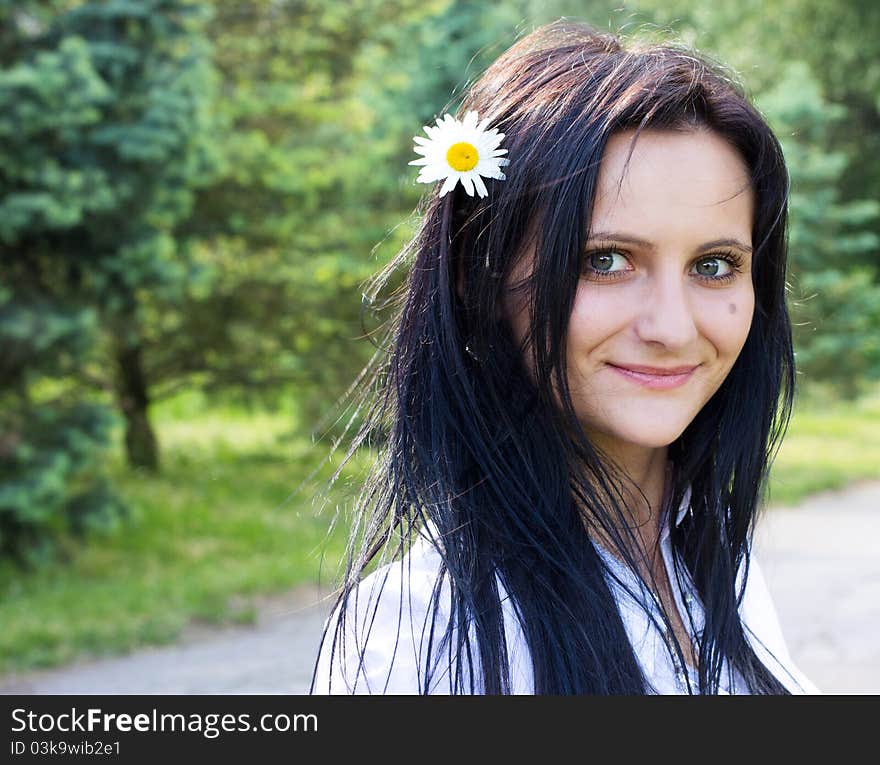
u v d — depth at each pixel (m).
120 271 8.51
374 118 11.58
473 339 1.44
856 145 22.19
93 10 8.32
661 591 1.61
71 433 7.95
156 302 10.91
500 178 1.38
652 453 1.58
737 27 22.11
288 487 11.52
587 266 1.34
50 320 7.86
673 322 1.31
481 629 1.35
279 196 11.03
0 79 7.39
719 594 1.61
